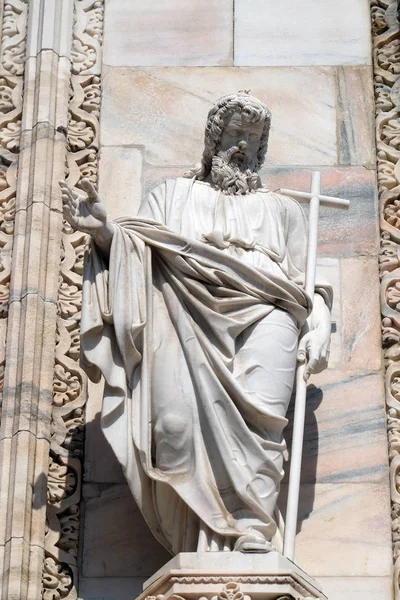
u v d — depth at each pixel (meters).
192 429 7.87
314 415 8.61
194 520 7.86
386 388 8.66
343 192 9.25
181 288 8.12
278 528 7.98
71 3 9.66
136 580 8.24
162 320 8.14
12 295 8.75
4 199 9.12
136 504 8.35
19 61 9.55
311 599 7.53
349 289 8.95
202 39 9.68
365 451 8.52
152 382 8.01
